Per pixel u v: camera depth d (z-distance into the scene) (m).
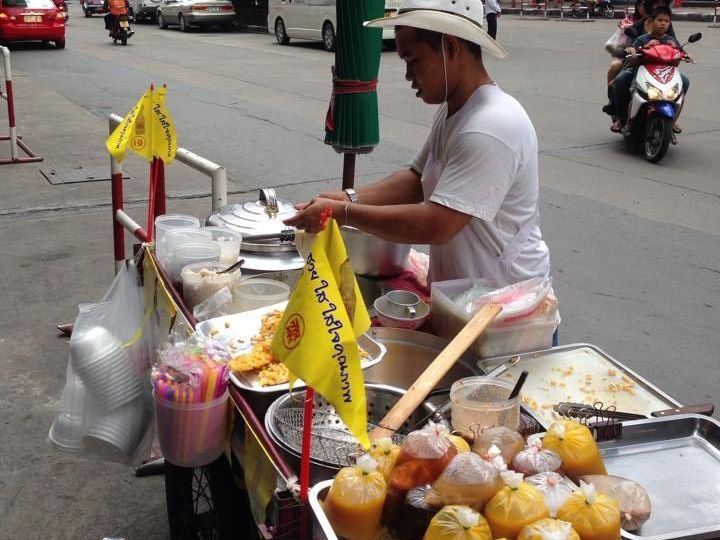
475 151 2.12
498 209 2.21
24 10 18.00
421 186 2.66
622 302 4.97
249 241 2.80
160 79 13.69
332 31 17.72
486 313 2.06
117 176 3.84
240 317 2.31
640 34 8.73
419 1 2.12
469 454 1.45
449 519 1.35
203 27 24.88
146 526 3.05
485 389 1.82
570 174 7.69
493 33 15.66
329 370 1.39
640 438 1.80
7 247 5.84
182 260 2.60
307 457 1.51
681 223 6.36
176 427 1.90
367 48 2.80
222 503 2.23
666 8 8.44
